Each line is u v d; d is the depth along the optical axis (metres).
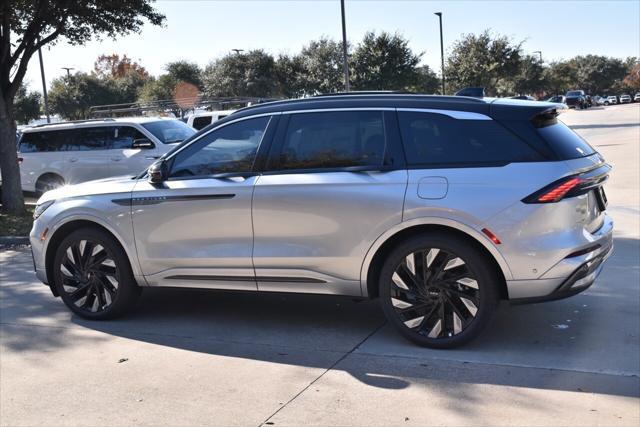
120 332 5.43
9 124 12.70
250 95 46.03
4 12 12.08
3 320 5.88
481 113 4.63
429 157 4.66
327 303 6.06
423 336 4.71
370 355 4.67
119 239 5.54
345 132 4.93
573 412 3.66
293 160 5.02
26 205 14.57
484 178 4.46
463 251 4.50
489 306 4.51
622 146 21.11
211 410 3.86
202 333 5.33
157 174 5.37
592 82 115.81
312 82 43.34
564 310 5.54
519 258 4.38
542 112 4.50
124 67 87.06
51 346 5.12
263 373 4.41
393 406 3.83
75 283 5.85
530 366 4.34
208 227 5.21
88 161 13.45
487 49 44.78
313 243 4.88
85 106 53.72
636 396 3.84
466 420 3.62
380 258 4.87
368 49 40.56
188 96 53.41
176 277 5.40
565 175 4.37
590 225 4.57
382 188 4.66
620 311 5.46
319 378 4.29
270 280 5.09
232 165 5.23
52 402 4.07
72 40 14.07
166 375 4.44
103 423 3.75
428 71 52.56
